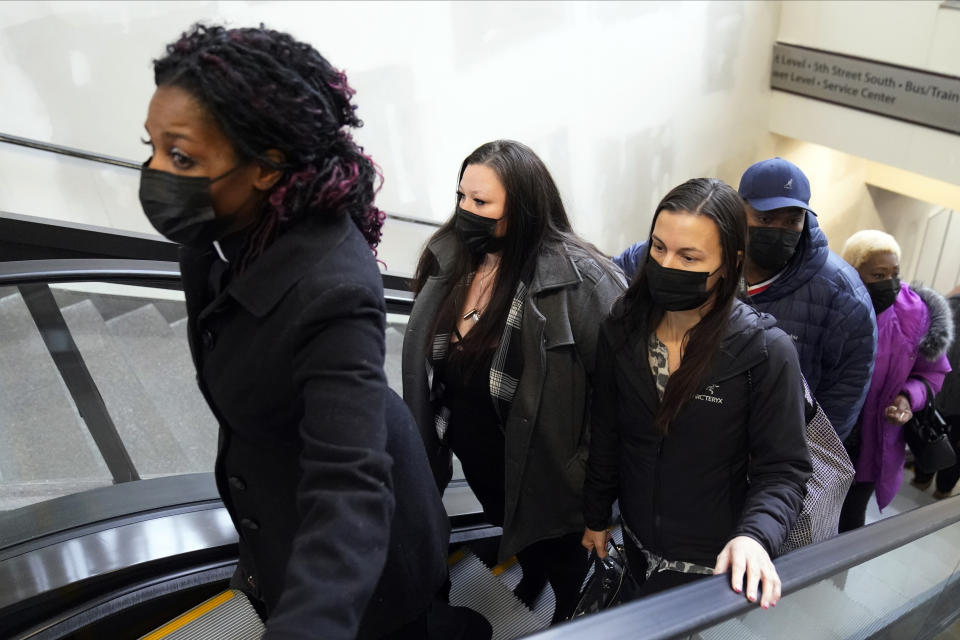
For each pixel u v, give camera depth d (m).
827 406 2.58
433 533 1.41
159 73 0.92
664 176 7.48
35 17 4.16
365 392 0.95
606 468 1.86
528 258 1.85
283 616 0.84
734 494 1.72
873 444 3.18
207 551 1.97
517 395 1.87
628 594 2.02
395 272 5.80
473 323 1.98
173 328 2.85
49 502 1.95
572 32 6.19
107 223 4.86
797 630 1.51
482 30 5.75
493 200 1.78
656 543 1.83
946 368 3.17
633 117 6.91
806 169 8.59
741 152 7.97
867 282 2.97
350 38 5.24
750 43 7.43
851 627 1.73
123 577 1.84
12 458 2.08
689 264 1.47
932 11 6.30
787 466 1.59
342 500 0.91
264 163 0.91
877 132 7.05
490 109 6.08
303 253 0.98
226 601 1.96
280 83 0.87
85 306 2.56
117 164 4.61
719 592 1.29
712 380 1.57
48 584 1.70
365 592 0.89
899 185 8.88
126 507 1.99
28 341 2.33
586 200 7.05
